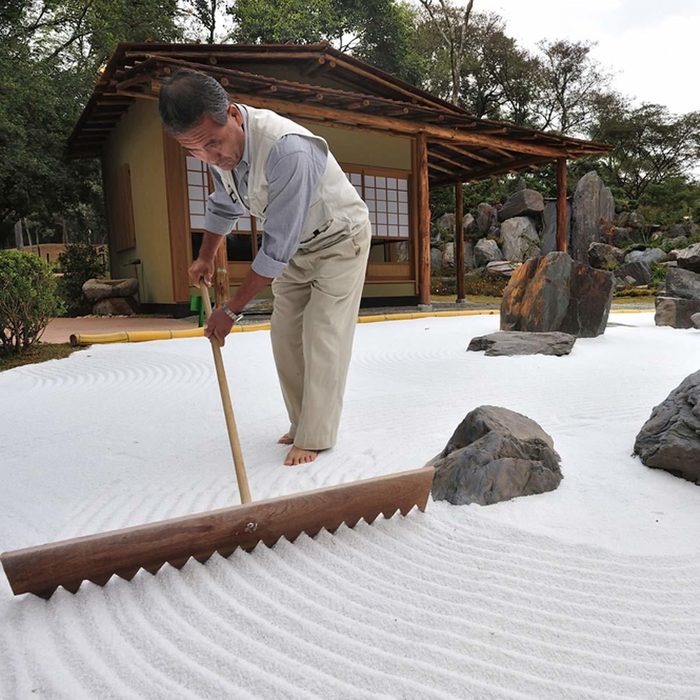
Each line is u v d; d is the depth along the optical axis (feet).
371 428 11.16
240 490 7.32
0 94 39.73
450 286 58.90
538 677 4.36
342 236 9.01
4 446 10.52
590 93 103.60
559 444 9.77
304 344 9.46
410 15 91.61
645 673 4.40
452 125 33.42
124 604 5.31
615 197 81.71
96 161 50.31
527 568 5.98
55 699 4.14
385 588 5.61
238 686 4.26
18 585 5.20
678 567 5.96
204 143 7.36
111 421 12.11
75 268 42.73
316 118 31.50
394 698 4.13
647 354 18.71
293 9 70.33
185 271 31.53
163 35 54.39
